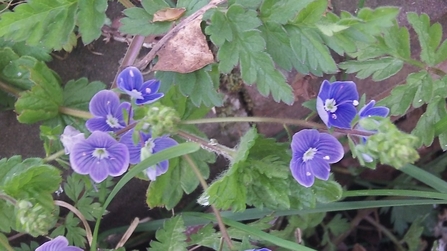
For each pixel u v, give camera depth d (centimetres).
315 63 15
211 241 16
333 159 15
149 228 18
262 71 15
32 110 15
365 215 20
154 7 16
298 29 15
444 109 16
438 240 20
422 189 20
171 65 16
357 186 21
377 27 15
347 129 14
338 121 15
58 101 16
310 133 15
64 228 17
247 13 15
